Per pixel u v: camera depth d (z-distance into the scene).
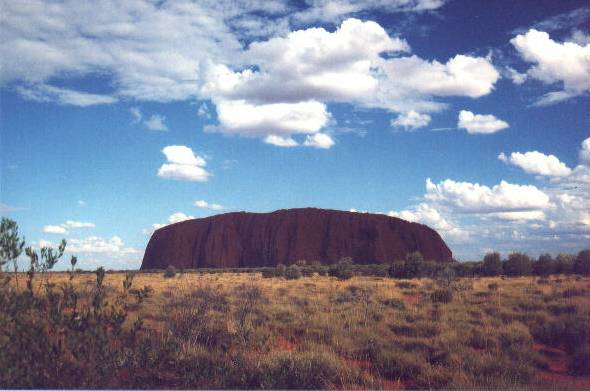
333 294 20.27
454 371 7.86
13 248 5.91
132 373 6.45
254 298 16.53
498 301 16.42
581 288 19.09
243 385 6.86
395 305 15.88
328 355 8.12
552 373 8.66
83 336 5.93
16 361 5.56
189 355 7.68
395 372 8.27
